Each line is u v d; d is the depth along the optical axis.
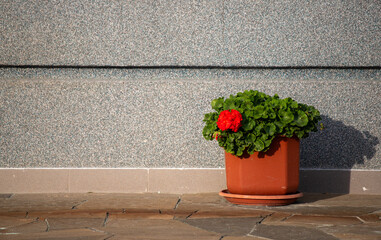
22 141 5.25
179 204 4.43
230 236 3.08
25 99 5.25
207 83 5.23
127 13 5.27
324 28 5.25
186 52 5.27
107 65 5.28
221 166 5.23
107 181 5.20
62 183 5.20
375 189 5.15
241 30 5.26
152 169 5.20
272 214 3.90
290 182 4.35
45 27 5.27
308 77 5.32
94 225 3.45
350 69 5.30
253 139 4.16
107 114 5.25
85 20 5.27
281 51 5.26
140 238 3.02
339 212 4.00
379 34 5.23
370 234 3.13
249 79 5.32
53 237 3.05
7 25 5.27
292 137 4.34
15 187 5.19
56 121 5.25
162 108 5.25
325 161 5.25
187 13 5.25
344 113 5.23
